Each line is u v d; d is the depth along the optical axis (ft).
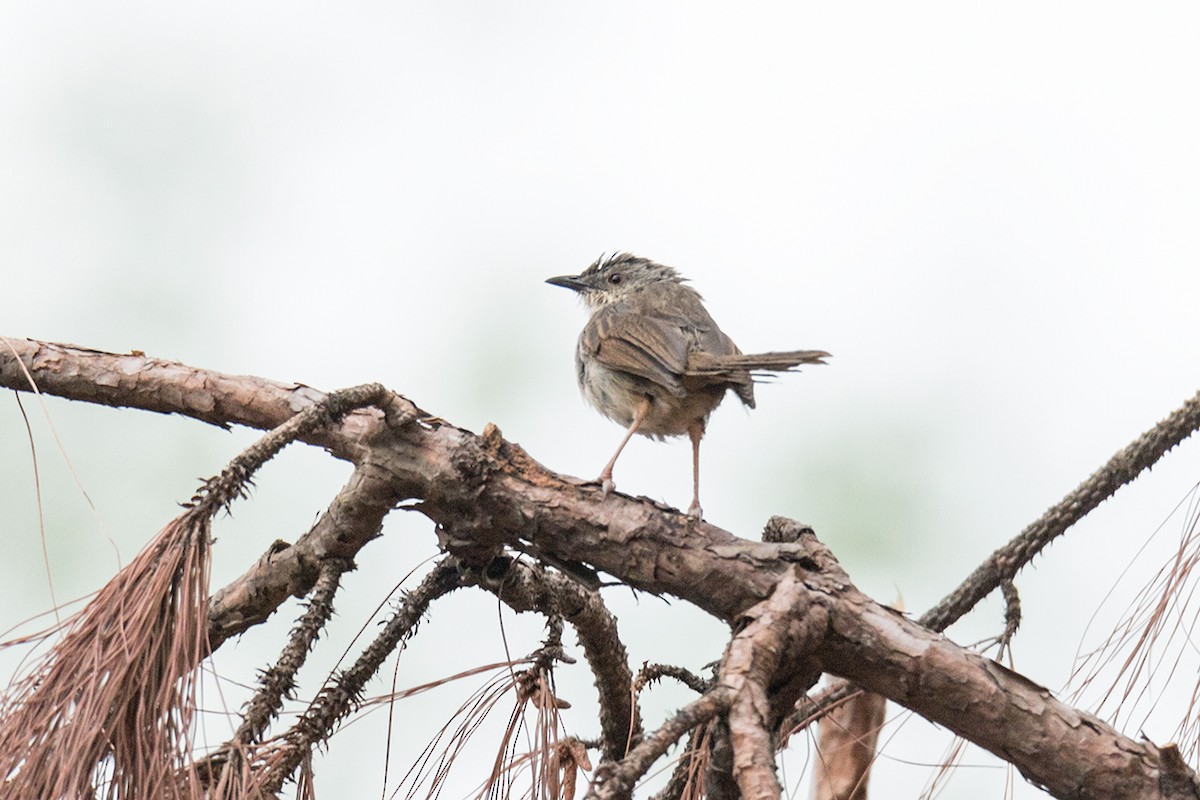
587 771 17.61
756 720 14.88
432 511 20.33
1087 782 17.71
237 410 22.06
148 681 14.76
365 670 19.12
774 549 19.01
